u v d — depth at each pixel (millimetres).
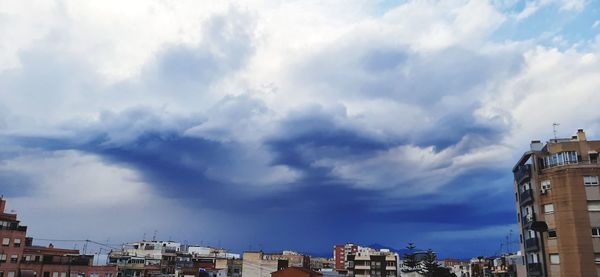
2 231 88250
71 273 100812
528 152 64188
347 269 135125
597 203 56906
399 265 139375
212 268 129125
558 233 57812
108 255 137750
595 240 55688
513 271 85250
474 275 137125
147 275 124688
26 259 95500
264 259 120625
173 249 159750
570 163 59250
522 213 67688
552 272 57906
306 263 153500
